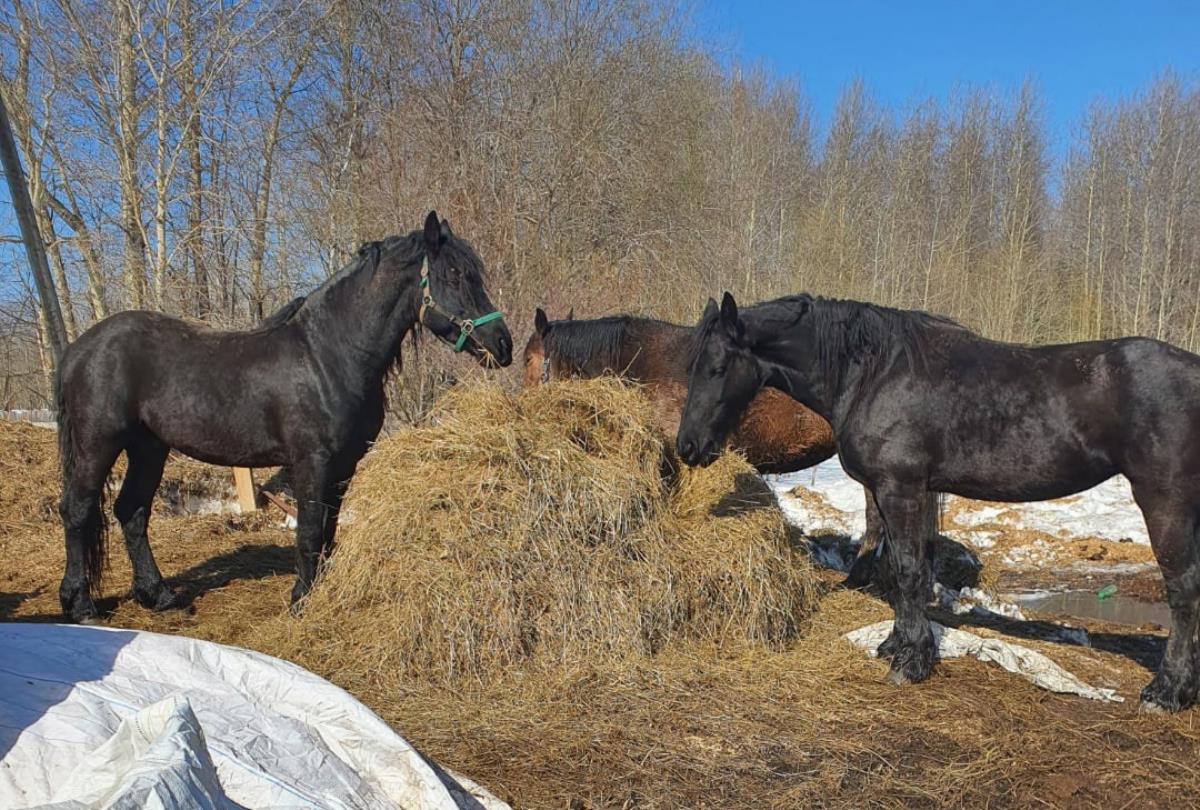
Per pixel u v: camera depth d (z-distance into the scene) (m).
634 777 3.12
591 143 16.08
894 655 4.16
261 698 2.57
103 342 4.68
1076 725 3.65
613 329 5.96
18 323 15.95
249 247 13.12
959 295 23.95
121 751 2.01
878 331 4.14
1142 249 26.03
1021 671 4.21
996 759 3.34
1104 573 8.33
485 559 4.05
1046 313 25.42
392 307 4.66
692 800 2.99
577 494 4.26
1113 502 10.12
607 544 4.26
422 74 13.77
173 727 1.93
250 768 2.10
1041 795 3.11
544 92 15.98
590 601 4.09
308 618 4.30
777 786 3.11
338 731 2.46
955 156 29.03
